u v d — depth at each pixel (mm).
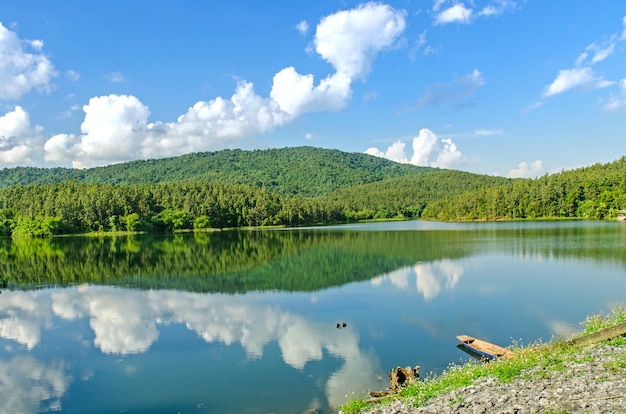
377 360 27031
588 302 39781
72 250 104188
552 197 182875
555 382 16625
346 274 58500
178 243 118375
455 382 19656
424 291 46469
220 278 58188
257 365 26875
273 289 50031
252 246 102312
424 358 27109
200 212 193500
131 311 41219
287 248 95125
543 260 64812
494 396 16266
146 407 22062
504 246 84125
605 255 67688
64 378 25984
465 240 100000
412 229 154750
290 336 32500
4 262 82062
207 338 32594
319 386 23516
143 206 185750
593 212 165125
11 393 24031
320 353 28625
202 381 24797
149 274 63219
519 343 29359
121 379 25531
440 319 35750
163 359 28547
